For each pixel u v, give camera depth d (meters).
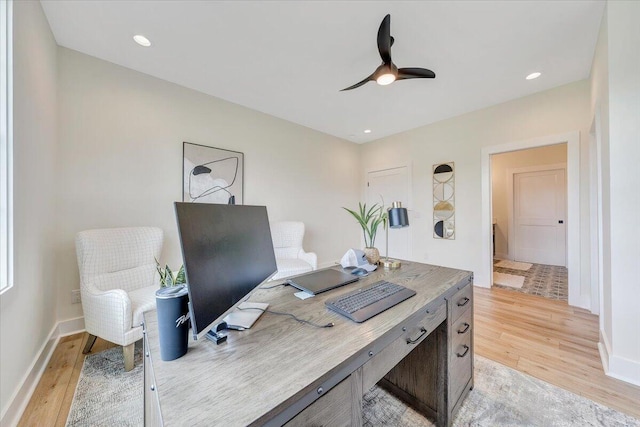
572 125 2.83
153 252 2.41
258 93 3.10
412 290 1.27
